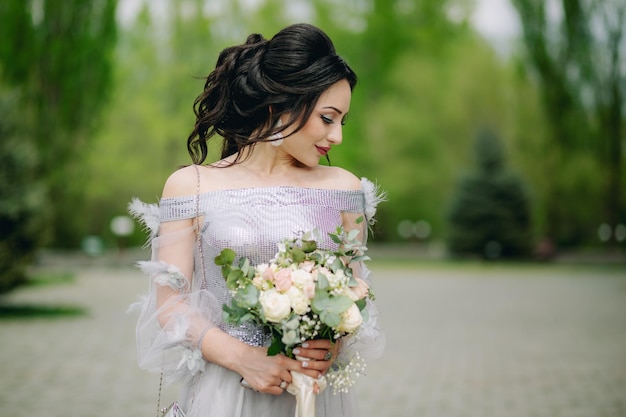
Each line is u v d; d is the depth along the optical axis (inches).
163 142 1165.7
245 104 88.4
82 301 552.4
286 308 76.7
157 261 88.4
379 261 1168.8
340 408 91.0
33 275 807.7
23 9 947.3
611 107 1181.1
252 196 88.0
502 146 1189.7
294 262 80.5
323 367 82.2
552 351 348.2
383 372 294.0
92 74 1005.8
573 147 1199.6
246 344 83.5
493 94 1325.0
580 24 1164.5
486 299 601.6
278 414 87.0
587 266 1071.0
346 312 78.7
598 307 541.3
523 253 1167.0
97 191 1147.9
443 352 344.5
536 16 1173.1
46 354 325.4
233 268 81.0
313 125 85.7
